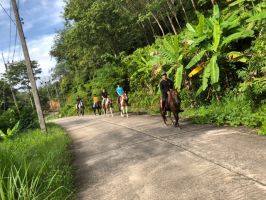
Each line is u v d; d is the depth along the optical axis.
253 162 6.91
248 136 9.16
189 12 32.94
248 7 16.06
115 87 29.64
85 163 10.18
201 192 5.97
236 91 13.41
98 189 7.43
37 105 19.08
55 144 13.23
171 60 16.39
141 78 23.34
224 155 7.82
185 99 17.05
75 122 28.00
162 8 29.92
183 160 8.16
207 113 13.27
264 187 5.59
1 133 18.31
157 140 11.20
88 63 44.66
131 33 36.25
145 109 22.78
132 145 11.30
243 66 13.84
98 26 33.59
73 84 66.50
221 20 14.62
